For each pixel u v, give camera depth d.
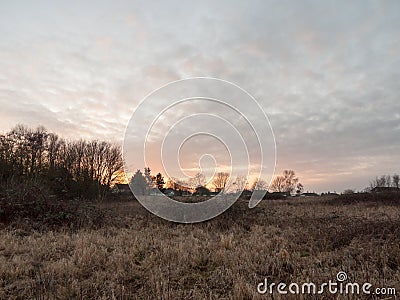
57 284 4.23
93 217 9.19
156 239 7.03
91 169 22.58
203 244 6.53
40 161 20.61
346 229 6.97
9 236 6.93
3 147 18.72
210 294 3.92
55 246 6.20
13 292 4.09
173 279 4.63
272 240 6.85
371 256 5.23
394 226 6.88
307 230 7.58
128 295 4.01
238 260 5.34
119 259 5.27
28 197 9.39
